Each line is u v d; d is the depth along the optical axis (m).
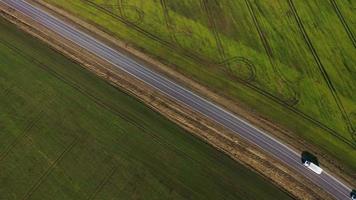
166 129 76.94
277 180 71.94
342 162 73.06
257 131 76.38
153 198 70.31
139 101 80.38
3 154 76.19
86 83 82.81
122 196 70.81
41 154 75.62
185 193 70.62
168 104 79.94
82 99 80.75
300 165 73.06
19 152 76.19
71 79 83.38
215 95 80.25
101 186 71.88
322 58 82.50
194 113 78.69
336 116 76.75
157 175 72.31
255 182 71.62
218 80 81.62
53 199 71.38
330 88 79.38
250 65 82.81
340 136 75.12
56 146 76.06
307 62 82.31
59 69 84.88
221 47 85.06
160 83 82.31
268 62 82.75
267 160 73.75
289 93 79.38
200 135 76.44
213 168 72.88
